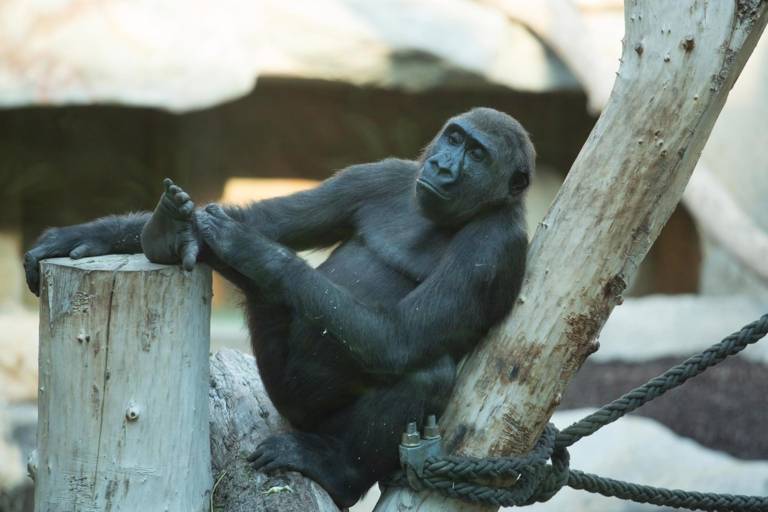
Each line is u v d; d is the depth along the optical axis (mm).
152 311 11164
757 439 29453
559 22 37250
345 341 12430
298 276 12297
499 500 12055
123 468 11227
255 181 43969
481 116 13977
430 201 13539
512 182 13750
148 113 42719
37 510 11672
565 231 12086
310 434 13258
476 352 12727
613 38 39656
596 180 11852
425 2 38188
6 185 42031
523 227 13500
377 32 37750
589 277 11875
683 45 11320
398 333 12594
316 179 44406
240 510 12492
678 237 43656
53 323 11281
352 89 43844
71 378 11211
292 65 38219
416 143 44656
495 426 12211
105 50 36188
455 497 12062
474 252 12969
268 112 43688
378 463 12891
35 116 42031
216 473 13312
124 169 42969
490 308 12711
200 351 11766
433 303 12727
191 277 11422
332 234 14883
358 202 14578
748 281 40094
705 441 29469
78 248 12367
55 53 36094
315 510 12211
